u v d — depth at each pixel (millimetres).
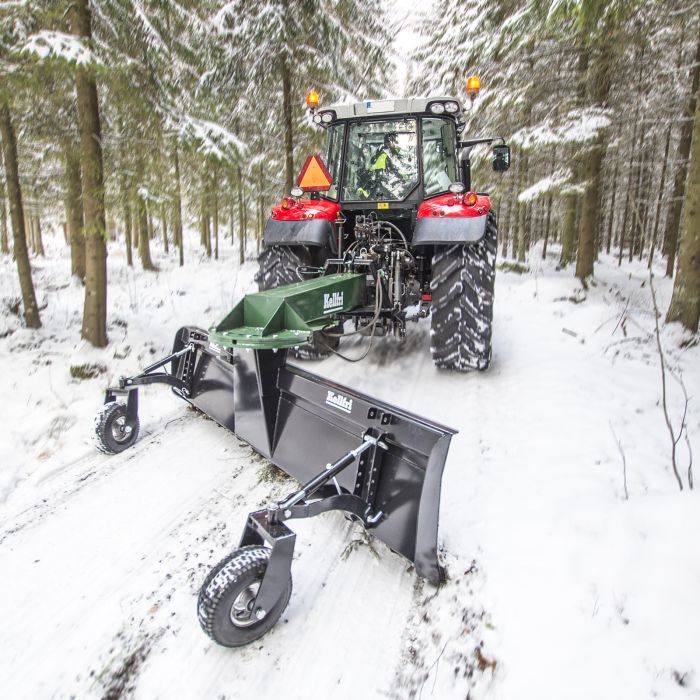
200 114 8609
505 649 1804
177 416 3904
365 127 4359
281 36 8430
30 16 4867
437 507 2047
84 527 2580
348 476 2389
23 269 5734
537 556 2213
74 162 6625
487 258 3918
